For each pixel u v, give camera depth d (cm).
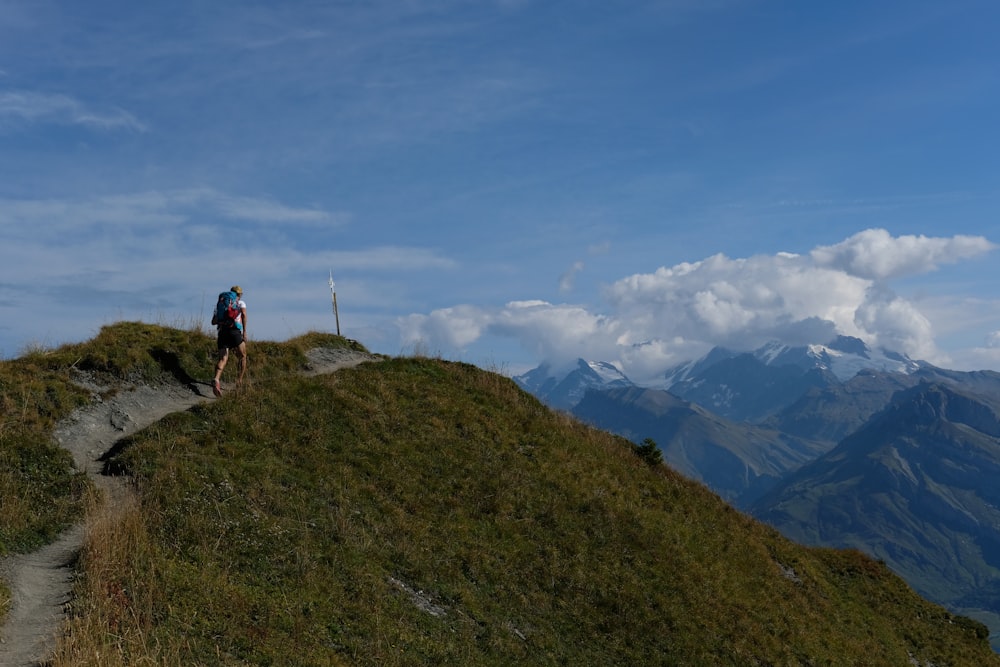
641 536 2625
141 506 1603
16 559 1389
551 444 2997
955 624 3853
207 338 2702
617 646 2041
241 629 1338
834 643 2752
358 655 1445
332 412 2436
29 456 1733
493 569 2084
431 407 2800
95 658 1077
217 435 2025
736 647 2300
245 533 1655
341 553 1773
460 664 1617
